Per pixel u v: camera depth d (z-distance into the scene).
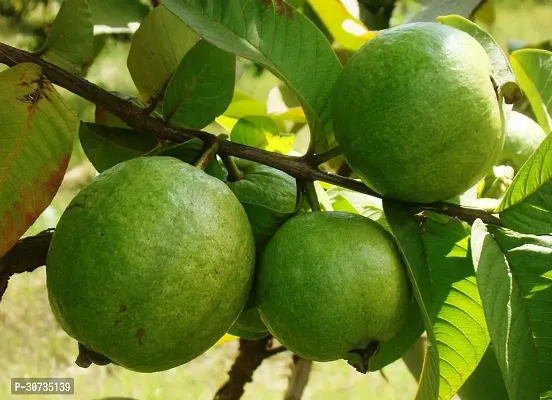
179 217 0.21
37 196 0.25
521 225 0.24
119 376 1.00
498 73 0.26
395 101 0.23
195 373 1.02
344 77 0.24
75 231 0.21
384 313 0.23
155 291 0.21
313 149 0.26
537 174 0.24
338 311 0.23
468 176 0.24
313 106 0.26
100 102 0.27
